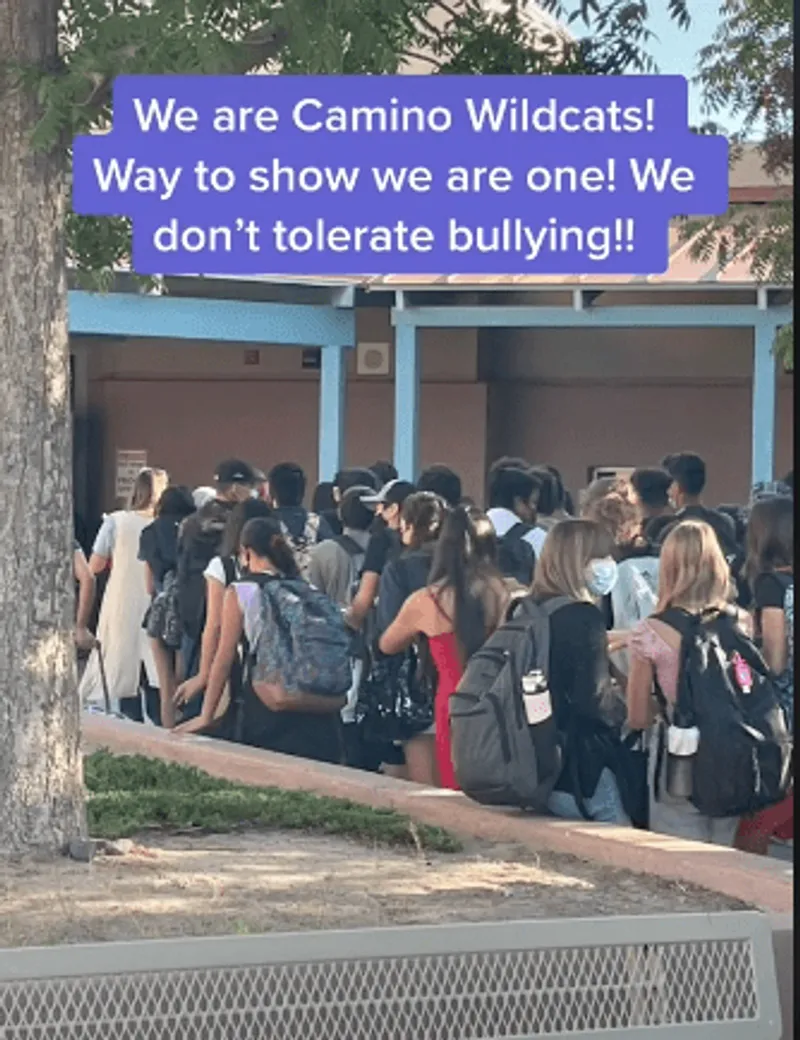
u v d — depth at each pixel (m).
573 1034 4.05
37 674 7.09
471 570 8.23
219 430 23.94
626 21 8.37
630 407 23.03
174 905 6.38
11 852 7.04
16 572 7.08
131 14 6.87
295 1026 3.91
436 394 23.34
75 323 18.31
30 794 7.07
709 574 7.16
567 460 23.20
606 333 23.03
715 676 7.05
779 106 9.44
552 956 4.11
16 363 7.10
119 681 11.62
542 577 7.31
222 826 7.85
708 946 4.21
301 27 7.05
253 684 9.14
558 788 7.40
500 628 7.35
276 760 8.91
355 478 11.66
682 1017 4.18
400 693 8.98
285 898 6.56
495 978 4.07
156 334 18.73
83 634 11.88
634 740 7.42
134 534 11.60
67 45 7.31
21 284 7.11
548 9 8.41
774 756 7.08
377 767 9.20
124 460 24.20
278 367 23.69
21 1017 3.72
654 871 6.90
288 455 23.75
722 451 22.75
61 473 7.17
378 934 3.96
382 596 8.73
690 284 17.72
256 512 9.82
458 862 7.21
